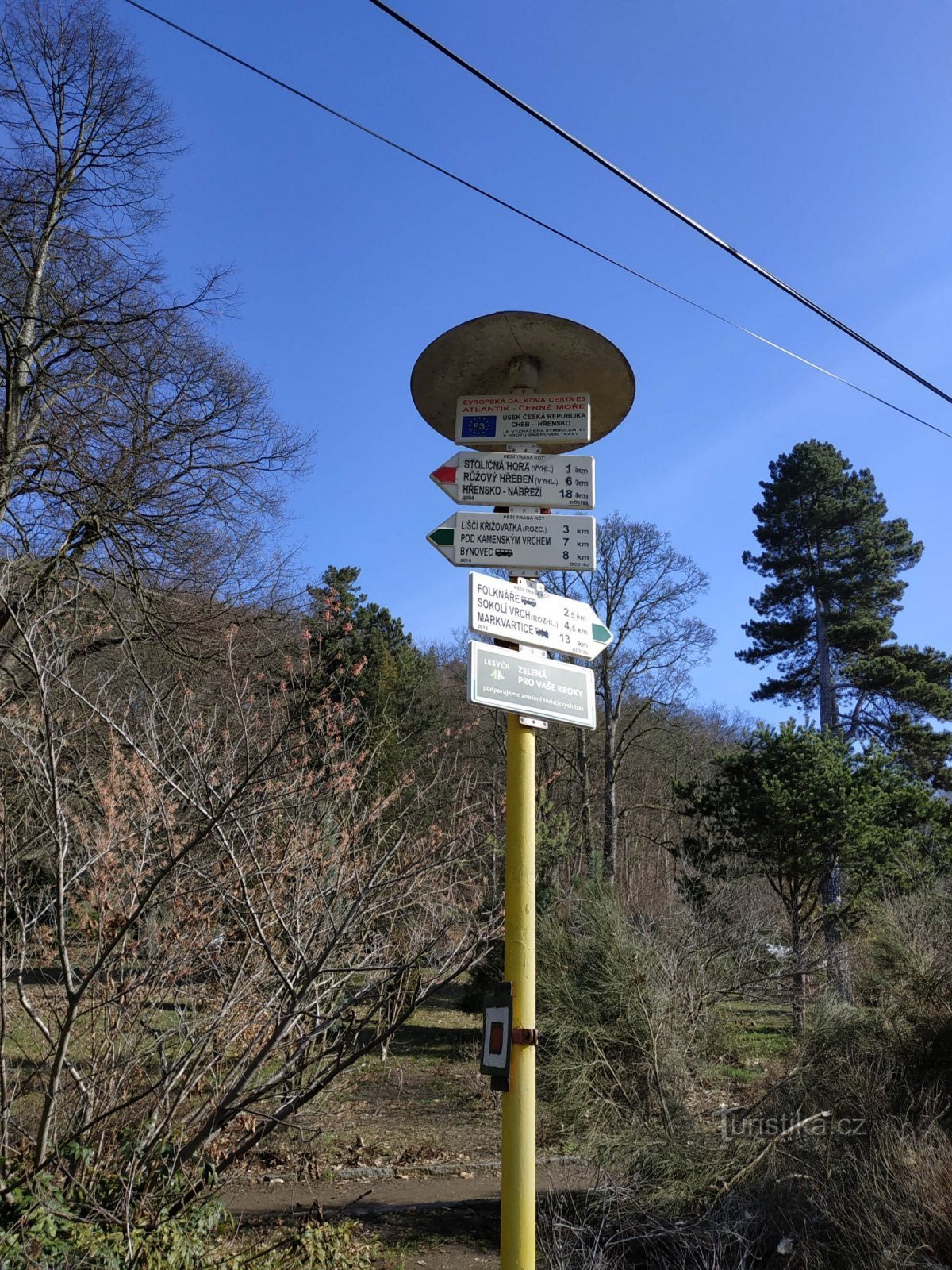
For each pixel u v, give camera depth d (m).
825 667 32.03
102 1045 4.61
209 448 14.93
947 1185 5.16
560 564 3.80
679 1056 8.35
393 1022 5.10
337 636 7.12
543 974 9.07
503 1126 3.30
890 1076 6.87
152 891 4.20
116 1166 4.46
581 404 4.04
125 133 15.38
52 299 14.47
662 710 32.50
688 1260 5.62
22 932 4.56
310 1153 8.27
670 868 21.70
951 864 16.03
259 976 4.74
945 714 30.47
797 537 33.94
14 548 11.62
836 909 16.09
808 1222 5.62
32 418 13.58
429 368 4.23
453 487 3.88
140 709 5.71
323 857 5.03
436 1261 6.12
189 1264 4.21
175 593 13.74
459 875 5.65
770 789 16.36
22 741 4.57
